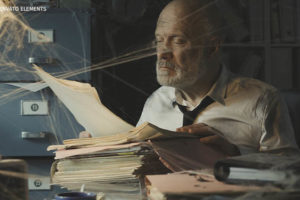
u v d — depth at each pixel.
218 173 0.66
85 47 1.92
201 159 0.82
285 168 0.63
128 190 0.80
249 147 1.44
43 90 1.91
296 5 2.29
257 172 0.64
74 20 1.91
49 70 1.91
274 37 2.30
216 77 1.48
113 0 2.21
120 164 0.81
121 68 2.25
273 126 1.42
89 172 0.82
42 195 1.82
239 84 1.48
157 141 0.83
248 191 0.59
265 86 1.48
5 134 1.91
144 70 2.26
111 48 2.24
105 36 2.23
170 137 0.85
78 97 1.00
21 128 1.92
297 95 1.62
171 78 1.42
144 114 1.62
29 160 1.92
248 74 2.31
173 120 1.54
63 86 1.01
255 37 2.30
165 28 1.42
